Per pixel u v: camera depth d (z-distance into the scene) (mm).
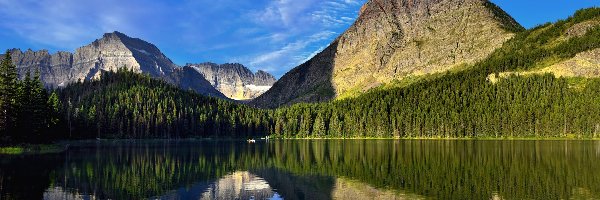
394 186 62312
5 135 113688
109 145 172375
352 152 130500
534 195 54406
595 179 66250
